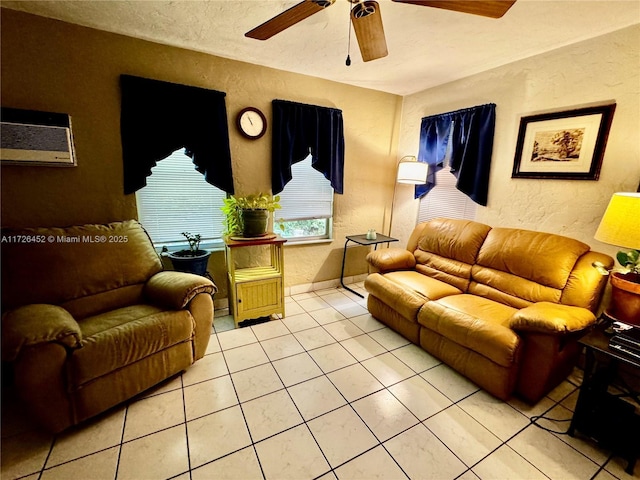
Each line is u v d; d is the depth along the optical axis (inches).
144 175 96.1
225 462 57.4
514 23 78.1
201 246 114.7
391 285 104.2
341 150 134.0
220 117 104.8
